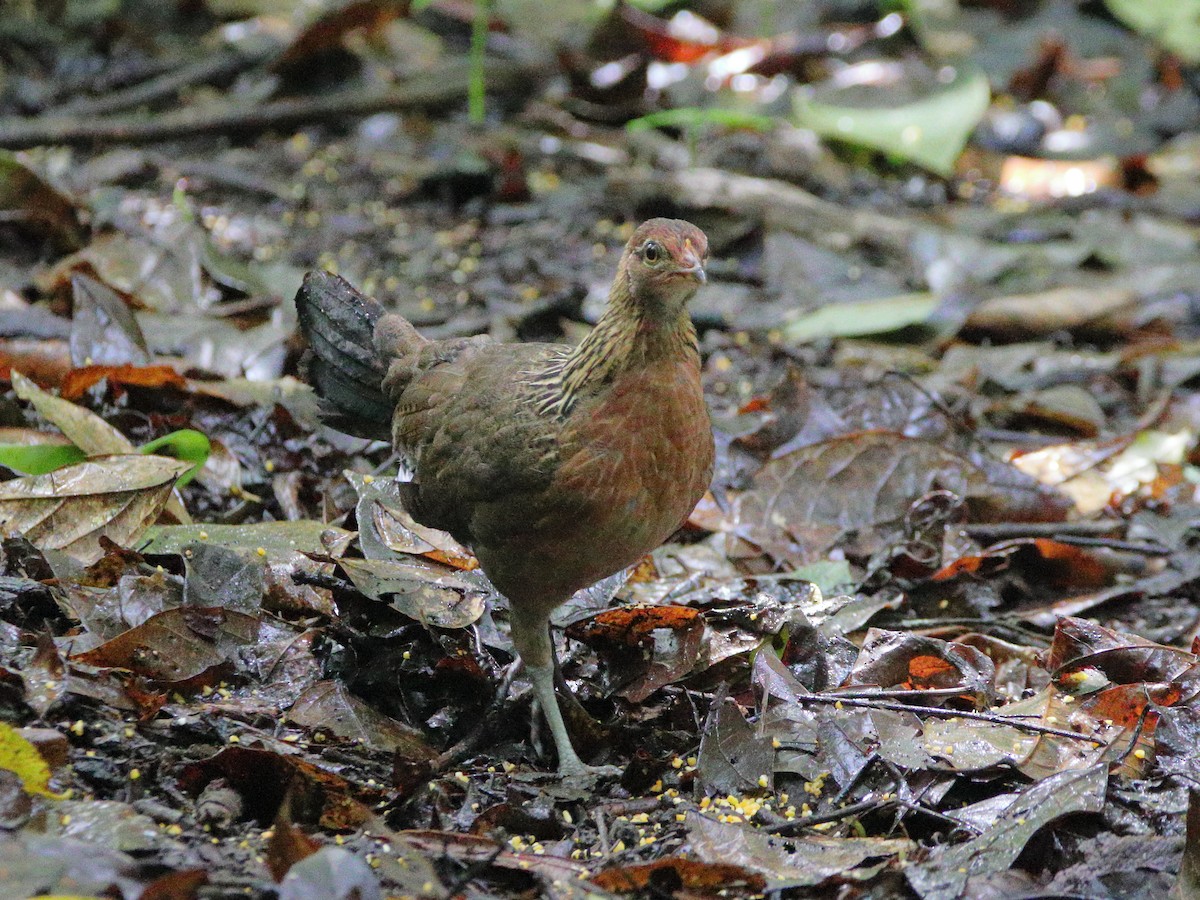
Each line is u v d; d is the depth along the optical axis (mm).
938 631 10172
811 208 17281
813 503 11453
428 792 7531
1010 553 11148
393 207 17469
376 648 8680
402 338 9422
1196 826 7043
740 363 14703
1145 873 7066
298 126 19359
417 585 8766
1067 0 24766
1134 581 11203
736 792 7805
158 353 12398
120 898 6098
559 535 7953
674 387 7766
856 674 8859
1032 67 21812
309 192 17516
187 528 9539
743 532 11203
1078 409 13695
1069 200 18844
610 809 7715
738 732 7949
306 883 6141
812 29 23484
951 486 11625
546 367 8297
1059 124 21141
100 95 19672
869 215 17359
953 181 19578
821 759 7934
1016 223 17844
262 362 12516
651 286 7551
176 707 7805
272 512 10758
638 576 10453
